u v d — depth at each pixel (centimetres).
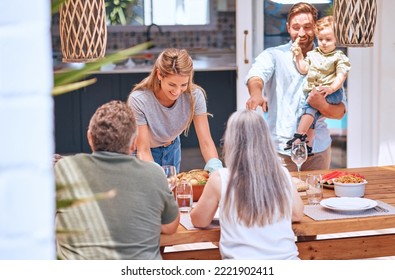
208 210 261
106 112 244
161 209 246
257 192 247
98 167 237
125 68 751
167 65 320
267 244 249
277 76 430
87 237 233
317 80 426
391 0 557
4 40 70
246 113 255
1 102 70
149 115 337
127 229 236
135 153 360
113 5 831
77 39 263
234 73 771
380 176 365
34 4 71
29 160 72
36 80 72
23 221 73
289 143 394
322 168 436
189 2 877
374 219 279
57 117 742
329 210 293
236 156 251
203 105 351
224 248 253
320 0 562
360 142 584
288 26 440
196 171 325
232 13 896
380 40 565
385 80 569
